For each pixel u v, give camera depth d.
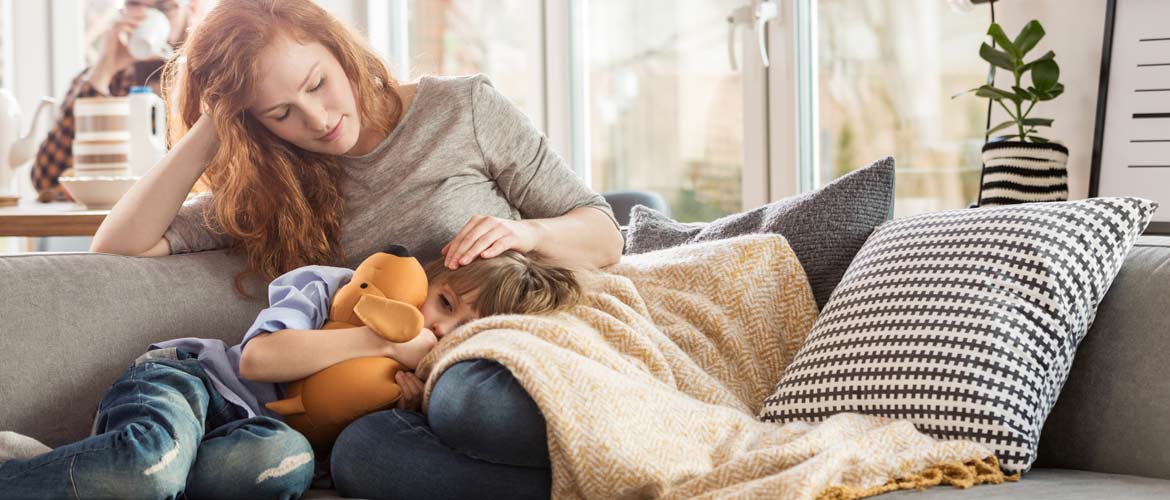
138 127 2.45
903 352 1.47
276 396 1.57
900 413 1.44
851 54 2.78
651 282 1.78
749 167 2.98
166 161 1.78
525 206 1.95
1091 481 1.36
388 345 1.54
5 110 2.55
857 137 2.79
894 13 2.69
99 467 1.24
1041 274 1.47
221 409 1.50
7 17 3.81
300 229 1.81
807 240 1.83
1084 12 2.28
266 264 1.81
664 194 3.26
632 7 3.29
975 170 2.57
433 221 1.83
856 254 1.80
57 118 2.92
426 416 1.47
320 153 1.85
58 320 1.53
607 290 1.72
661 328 1.70
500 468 1.37
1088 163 2.28
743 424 1.43
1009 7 2.40
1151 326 1.47
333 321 1.60
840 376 1.51
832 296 1.65
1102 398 1.49
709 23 3.10
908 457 1.33
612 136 3.38
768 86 2.93
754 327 1.72
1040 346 1.44
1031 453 1.38
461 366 1.41
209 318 1.72
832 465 1.25
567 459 1.30
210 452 1.34
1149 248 1.56
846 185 1.85
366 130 1.86
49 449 1.34
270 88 1.66
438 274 1.68
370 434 1.41
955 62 2.58
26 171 3.80
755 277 1.75
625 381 1.39
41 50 3.83
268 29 1.66
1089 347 1.53
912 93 2.67
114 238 1.73
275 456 1.35
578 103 3.47
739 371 1.67
